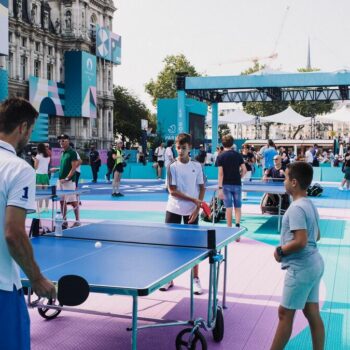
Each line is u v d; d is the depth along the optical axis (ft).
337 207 52.90
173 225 19.11
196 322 14.03
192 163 20.99
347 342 15.71
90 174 101.09
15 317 8.89
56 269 12.07
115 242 15.76
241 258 27.43
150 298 19.93
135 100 254.06
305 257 12.13
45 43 196.85
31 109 9.26
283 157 67.56
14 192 8.55
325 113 285.64
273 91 113.29
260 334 16.29
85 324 17.04
